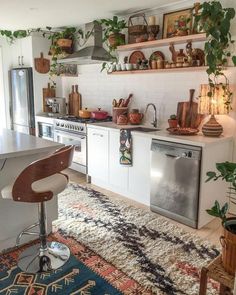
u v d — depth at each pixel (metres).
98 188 3.92
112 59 4.15
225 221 1.50
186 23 3.22
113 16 3.96
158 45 3.54
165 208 3.04
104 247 2.42
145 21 3.74
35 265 2.15
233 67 2.96
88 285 1.96
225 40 2.82
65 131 4.41
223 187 3.02
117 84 4.30
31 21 4.30
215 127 2.96
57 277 2.04
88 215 3.03
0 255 2.29
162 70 3.37
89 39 4.27
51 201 2.59
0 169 2.20
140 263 2.21
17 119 5.41
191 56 3.14
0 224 2.28
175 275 2.08
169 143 2.91
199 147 2.66
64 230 2.69
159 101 3.74
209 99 2.90
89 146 4.00
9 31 5.03
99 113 4.29
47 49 5.09
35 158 2.37
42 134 5.01
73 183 4.09
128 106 4.14
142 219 2.97
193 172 2.71
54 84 5.30
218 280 1.39
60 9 3.63
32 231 2.48
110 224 2.83
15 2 3.32
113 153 3.64
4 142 2.38
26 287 1.93
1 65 5.37
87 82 4.86
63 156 1.95
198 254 2.35
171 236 2.63
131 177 3.47
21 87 5.12
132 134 3.35
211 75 3.14
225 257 1.42
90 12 3.77
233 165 1.53
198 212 2.76
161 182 3.04
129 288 1.94
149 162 3.21
